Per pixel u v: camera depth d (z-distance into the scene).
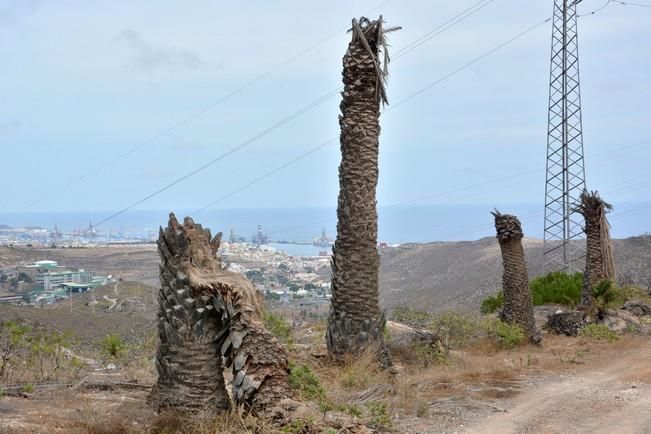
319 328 16.27
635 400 11.14
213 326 7.92
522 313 17.61
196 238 8.27
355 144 12.45
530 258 52.06
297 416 7.43
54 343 10.90
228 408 7.94
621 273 39.62
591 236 22.48
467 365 13.77
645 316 22.44
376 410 8.54
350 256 12.28
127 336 14.95
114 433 7.13
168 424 7.45
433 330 16.66
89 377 10.24
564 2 36.78
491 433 8.95
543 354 16.05
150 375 10.77
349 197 12.38
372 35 12.71
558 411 10.30
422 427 9.02
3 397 8.36
